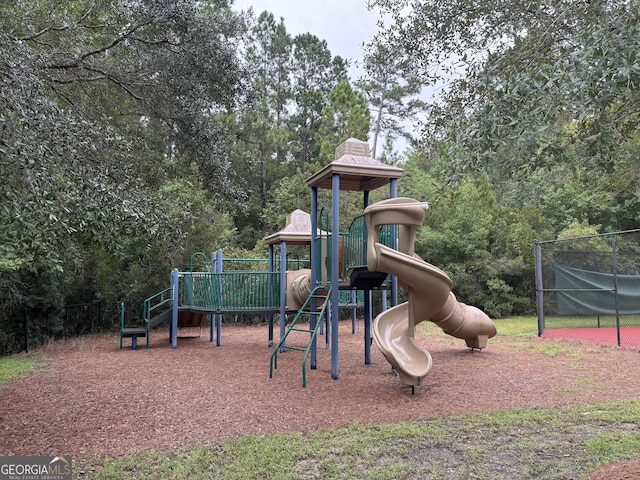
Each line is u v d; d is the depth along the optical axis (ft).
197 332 51.55
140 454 13.30
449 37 16.57
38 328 42.50
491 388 21.79
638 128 14.85
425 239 66.95
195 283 39.93
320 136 83.15
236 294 37.81
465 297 66.54
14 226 12.48
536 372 25.44
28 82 13.41
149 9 28.76
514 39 14.98
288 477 11.59
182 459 12.91
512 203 83.87
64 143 14.19
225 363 30.04
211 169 35.32
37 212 12.28
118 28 30.17
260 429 15.71
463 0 15.12
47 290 42.86
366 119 77.20
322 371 26.89
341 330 50.85
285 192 77.10
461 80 16.16
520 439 14.35
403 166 80.59
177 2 29.40
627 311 46.75
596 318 47.78
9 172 12.01
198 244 55.77
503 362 28.84
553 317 47.91
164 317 40.70
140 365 29.35
